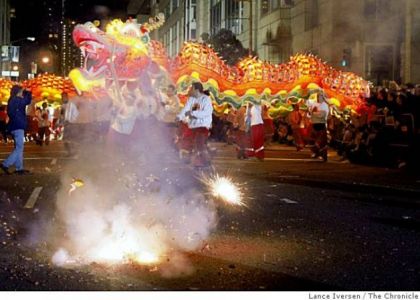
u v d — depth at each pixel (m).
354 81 22.62
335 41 33.28
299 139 24.97
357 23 32.47
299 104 25.19
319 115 20.22
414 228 8.84
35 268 6.52
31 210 9.88
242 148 20.41
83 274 6.30
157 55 20.39
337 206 10.70
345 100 22.53
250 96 22.30
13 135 14.96
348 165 18.75
